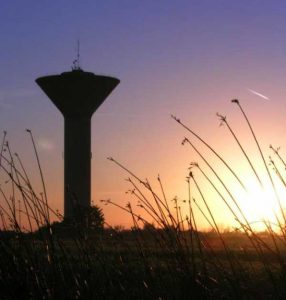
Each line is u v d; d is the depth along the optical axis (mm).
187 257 6332
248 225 6055
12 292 6523
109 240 7035
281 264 6012
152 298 6395
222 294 6223
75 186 90125
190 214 6324
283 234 6008
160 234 6348
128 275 6711
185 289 6141
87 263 6602
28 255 6617
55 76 90938
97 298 6512
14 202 6902
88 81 90125
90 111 92375
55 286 6492
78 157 91125
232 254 6637
